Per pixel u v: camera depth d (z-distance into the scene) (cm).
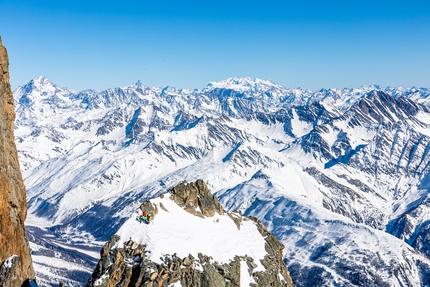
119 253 7475
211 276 7750
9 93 5950
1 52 5819
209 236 8888
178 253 7688
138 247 7612
